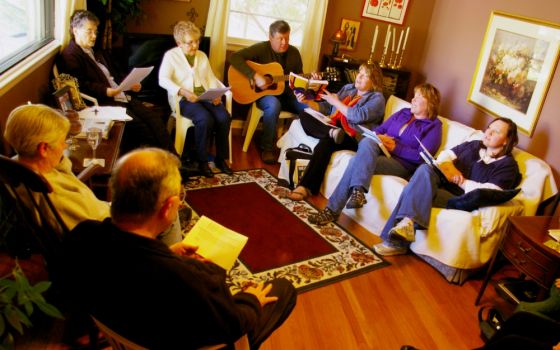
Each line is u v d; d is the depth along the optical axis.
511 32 3.19
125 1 3.53
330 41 4.36
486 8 3.54
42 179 1.31
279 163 3.88
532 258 2.07
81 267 1.06
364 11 4.33
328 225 3.01
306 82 3.42
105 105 2.95
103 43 3.49
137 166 1.04
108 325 1.08
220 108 3.52
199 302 1.02
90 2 3.38
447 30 4.04
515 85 3.11
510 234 2.23
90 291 1.05
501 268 2.84
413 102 3.14
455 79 3.87
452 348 2.11
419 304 2.38
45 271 2.02
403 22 4.36
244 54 3.81
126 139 3.14
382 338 2.10
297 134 3.54
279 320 1.47
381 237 2.80
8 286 1.17
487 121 3.42
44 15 2.90
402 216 2.63
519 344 1.52
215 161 3.64
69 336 1.74
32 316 1.81
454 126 3.18
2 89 2.00
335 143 3.22
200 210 2.94
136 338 1.06
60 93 2.47
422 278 2.61
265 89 3.87
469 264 2.56
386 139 3.10
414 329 2.20
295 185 3.41
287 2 4.34
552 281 1.98
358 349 2.02
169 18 4.08
